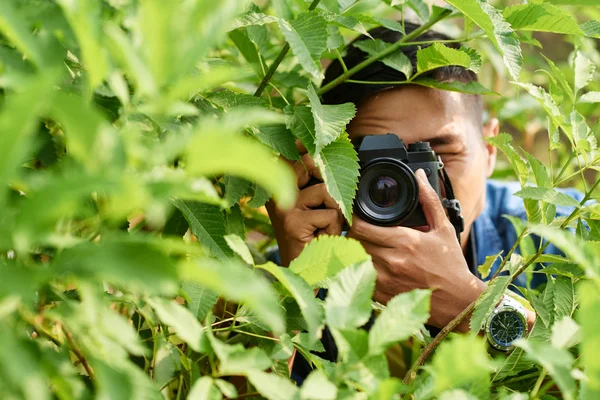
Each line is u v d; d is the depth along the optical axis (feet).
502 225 5.41
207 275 1.17
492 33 2.64
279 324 1.18
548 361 1.51
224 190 2.97
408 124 4.25
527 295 2.62
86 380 1.83
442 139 4.30
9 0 1.32
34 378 1.14
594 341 1.39
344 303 1.61
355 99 4.24
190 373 2.23
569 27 2.78
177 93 1.32
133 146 1.31
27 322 1.58
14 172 1.10
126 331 1.36
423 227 4.04
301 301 1.63
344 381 1.56
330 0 3.13
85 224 1.62
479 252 5.28
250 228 4.31
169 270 1.17
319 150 2.69
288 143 2.84
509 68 2.66
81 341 1.42
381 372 1.54
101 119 1.19
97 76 1.33
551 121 2.83
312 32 2.61
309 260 1.80
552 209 2.69
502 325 3.30
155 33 1.27
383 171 3.95
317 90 3.48
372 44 3.43
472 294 3.76
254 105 2.71
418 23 4.40
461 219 4.13
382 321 1.57
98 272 1.16
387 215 3.92
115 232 1.27
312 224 3.89
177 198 2.36
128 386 1.29
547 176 2.58
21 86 1.41
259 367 1.60
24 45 1.34
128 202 1.20
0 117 1.04
